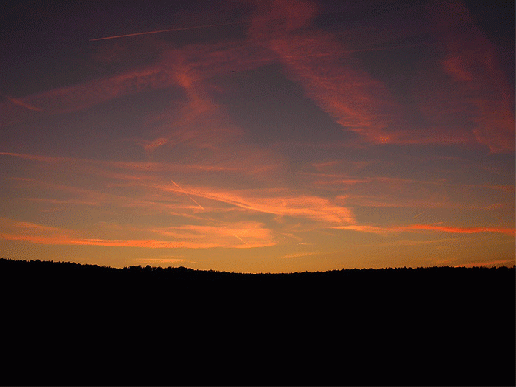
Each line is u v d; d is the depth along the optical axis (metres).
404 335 21.78
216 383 16.39
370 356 19.39
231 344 21.44
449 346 20.00
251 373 17.62
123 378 16.80
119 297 28.92
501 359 18.28
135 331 22.83
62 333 21.66
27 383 15.76
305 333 22.97
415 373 17.20
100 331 22.44
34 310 24.58
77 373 17.08
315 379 16.88
